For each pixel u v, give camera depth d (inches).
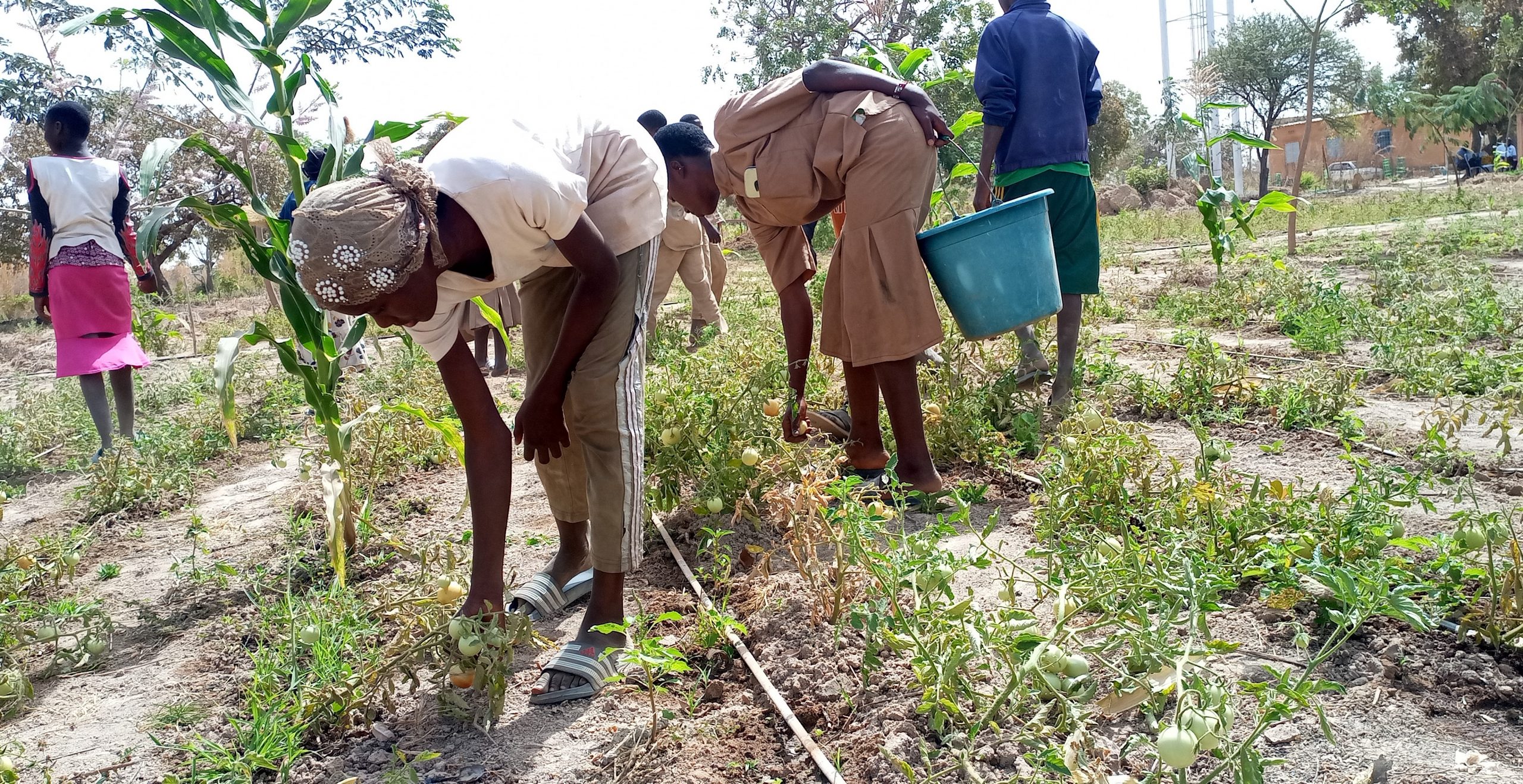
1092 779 67.0
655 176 107.0
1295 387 187.0
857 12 1057.5
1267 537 111.0
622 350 104.5
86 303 214.7
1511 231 475.2
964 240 139.9
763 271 671.8
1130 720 85.6
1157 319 320.8
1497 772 77.0
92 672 118.7
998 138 190.2
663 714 95.3
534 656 112.7
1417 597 101.7
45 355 440.8
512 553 145.5
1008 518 141.3
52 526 179.8
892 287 137.5
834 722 93.5
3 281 858.1
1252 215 205.8
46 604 129.7
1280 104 1443.2
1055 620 90.4
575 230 94.6
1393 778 77.4
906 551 98.0
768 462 139.3
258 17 116.7
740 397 149.6
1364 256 447.2
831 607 109.4
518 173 89.2
